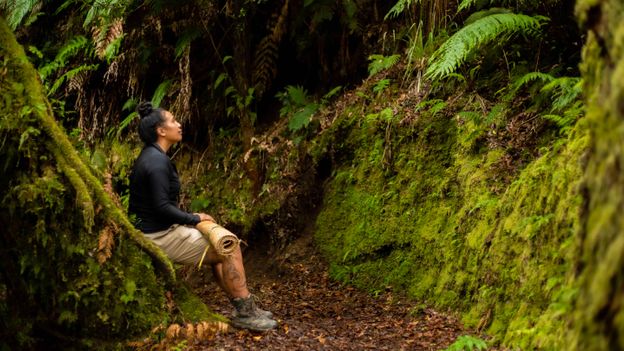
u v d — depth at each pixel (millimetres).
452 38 4758
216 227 4277
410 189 5273
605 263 1635
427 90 5559
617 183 1679
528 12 5148
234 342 4082
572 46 5078
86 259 3945
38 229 3885
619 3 1873
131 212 4414
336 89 6309
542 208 3865
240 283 4312
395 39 6277
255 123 7004
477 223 4488
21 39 7961
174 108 7055
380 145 5617
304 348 3965
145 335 4047
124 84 7414
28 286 4004
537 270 3666
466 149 4988
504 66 5348
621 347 1477
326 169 6074
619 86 1719
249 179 6469
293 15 6656
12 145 3879
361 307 4914
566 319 2729
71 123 7688
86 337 4012
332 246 5680
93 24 7047
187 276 6074
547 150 4250
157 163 4328
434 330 4215
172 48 7043
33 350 4051
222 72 7008
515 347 3535
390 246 5250
